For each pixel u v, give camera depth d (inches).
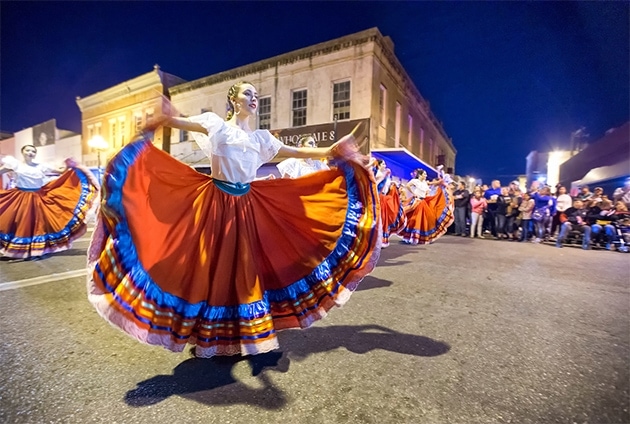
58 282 153.3
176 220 76.3
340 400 68.9
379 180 198.4
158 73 650.8
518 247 319.0
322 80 498.9
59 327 103.5
